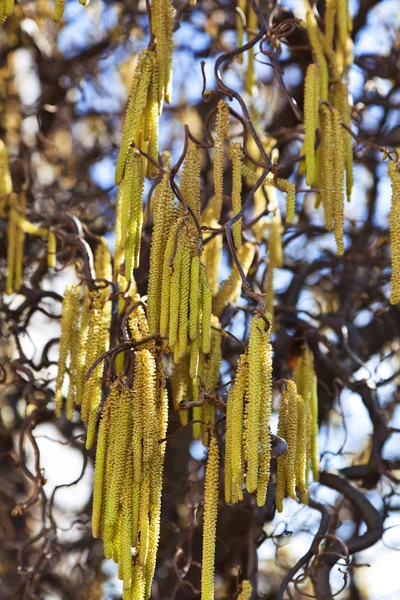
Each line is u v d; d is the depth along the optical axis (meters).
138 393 3.79
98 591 8.16
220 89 4.71
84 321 4.89
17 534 9.09
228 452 3.69
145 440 3.74
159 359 4.04
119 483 3.73
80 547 8.27
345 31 5.85
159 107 4.33
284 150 8.11
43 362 7.10
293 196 4.39
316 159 4.87
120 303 4.93
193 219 4.06
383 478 6.80
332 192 4.66
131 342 4.09
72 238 6.14
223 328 5.81
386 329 8.48
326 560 6.01
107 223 8.45
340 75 5.29
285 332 7.24
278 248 6.07
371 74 8.54
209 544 3.81
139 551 3.71
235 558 7.55
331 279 8.56
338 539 5.51
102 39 9.26
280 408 4.13
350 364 7.51
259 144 4.48
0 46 9.11
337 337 7.72
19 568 6.63
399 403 7.96
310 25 5.30
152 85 4.32
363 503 6.16
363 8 8.77
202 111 9.10
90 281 5.06
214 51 8.99
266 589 7.88
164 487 7.91
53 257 6.38
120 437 3.76
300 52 7.60
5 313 7.24
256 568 6.05
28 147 8.75
